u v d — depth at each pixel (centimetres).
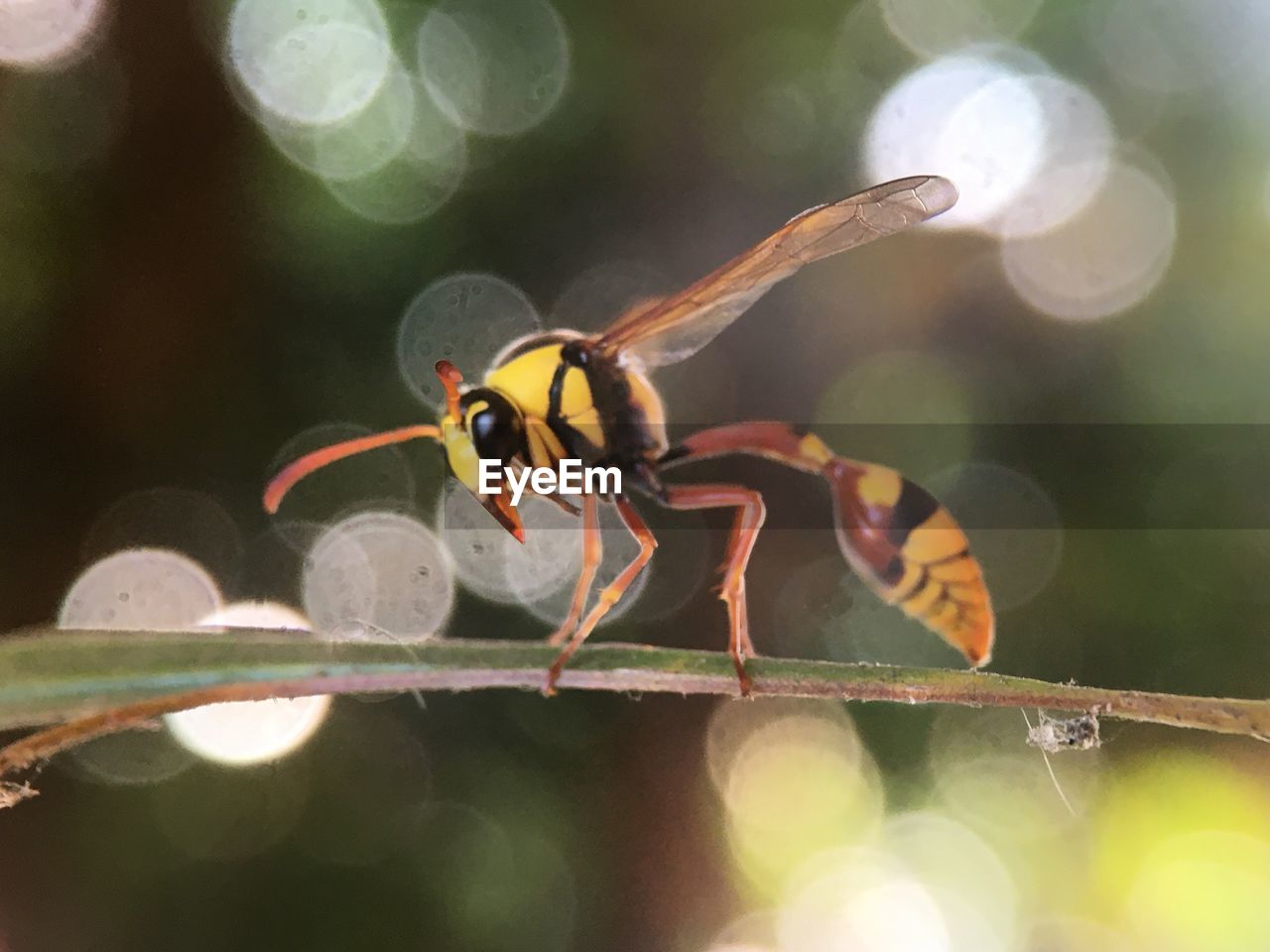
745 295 10
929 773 10
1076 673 10
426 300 10
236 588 10
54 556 10
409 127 10
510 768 10
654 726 10
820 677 8
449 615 10
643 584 10
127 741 10
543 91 10
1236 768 10
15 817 9
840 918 9
